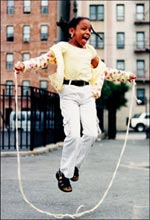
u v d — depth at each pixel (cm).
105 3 6650
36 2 6550
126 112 6438
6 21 6625
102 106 3975
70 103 385
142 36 6662
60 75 381
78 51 394
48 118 2481
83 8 6662
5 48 6631
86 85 392
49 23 6525
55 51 385
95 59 404
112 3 6650
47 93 2380
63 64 384
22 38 6600
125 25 6669
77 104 388
